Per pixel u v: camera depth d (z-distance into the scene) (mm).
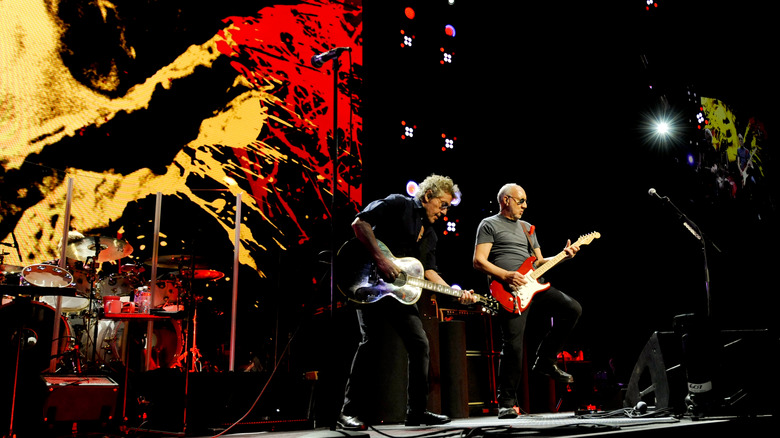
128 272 5535
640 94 7465
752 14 7660
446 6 6992
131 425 4211
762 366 3449
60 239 5504
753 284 7410
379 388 3779
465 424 3215
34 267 3973
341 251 3262
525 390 4727
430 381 4070
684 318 3318
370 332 3193
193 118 6352
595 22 7320
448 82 6949
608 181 7266
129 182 5992
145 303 5031
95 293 5242
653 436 2598
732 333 3611
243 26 6637
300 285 6012
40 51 5559
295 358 4988
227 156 6480
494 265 3789
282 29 6797
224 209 6457
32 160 5453
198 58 6406
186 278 5359
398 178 6516
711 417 3164
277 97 6711
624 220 7207
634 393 3785
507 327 3701
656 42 7512
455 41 7039
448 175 6875
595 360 6762
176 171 6262
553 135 7301
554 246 7113
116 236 5898
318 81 6773
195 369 5301
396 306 3203
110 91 5930
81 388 3514
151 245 6121
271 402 3549
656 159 7383
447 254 6855
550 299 3844
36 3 5562
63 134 5641
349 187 6602
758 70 8070
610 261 7145
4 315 3131
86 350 5168
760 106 8266
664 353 3557
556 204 7195
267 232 6500
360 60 6836
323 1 6898
